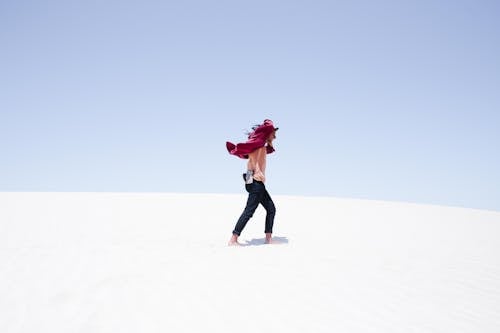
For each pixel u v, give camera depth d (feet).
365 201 55.01
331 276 11.95
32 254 14.60
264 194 18.31
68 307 9.15
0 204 41.39
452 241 20.53
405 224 29.01
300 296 10.06
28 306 9.21
